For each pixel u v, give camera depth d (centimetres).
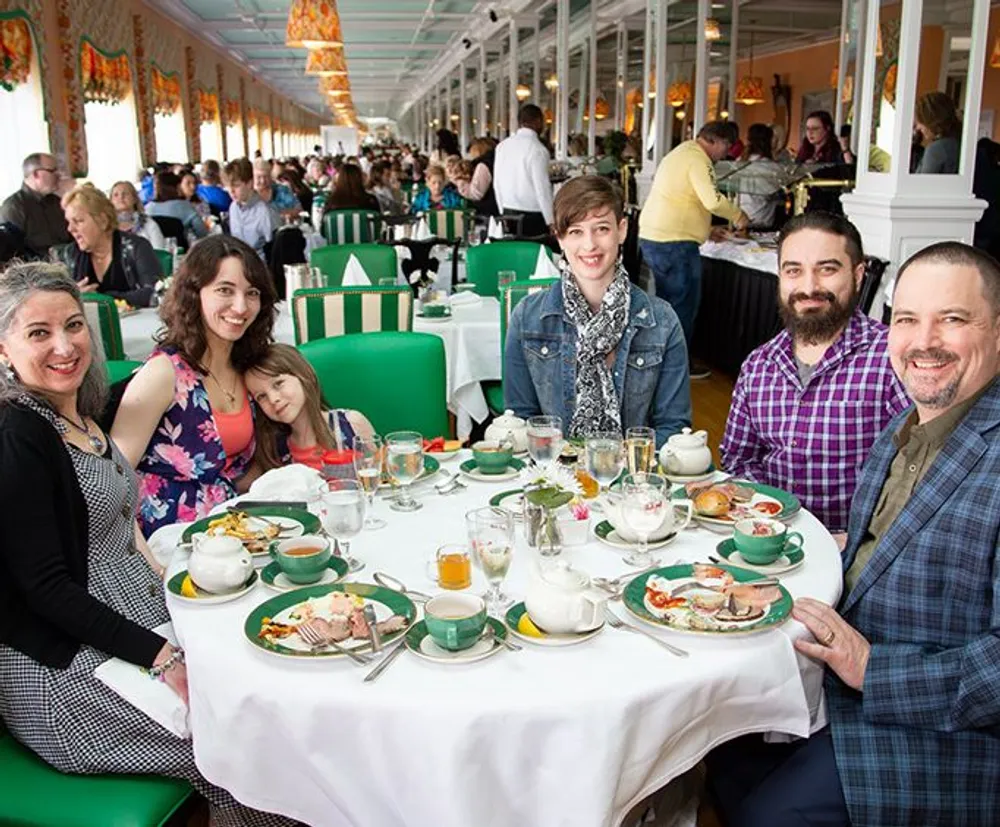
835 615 148
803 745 159
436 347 272
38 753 158
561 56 1258
